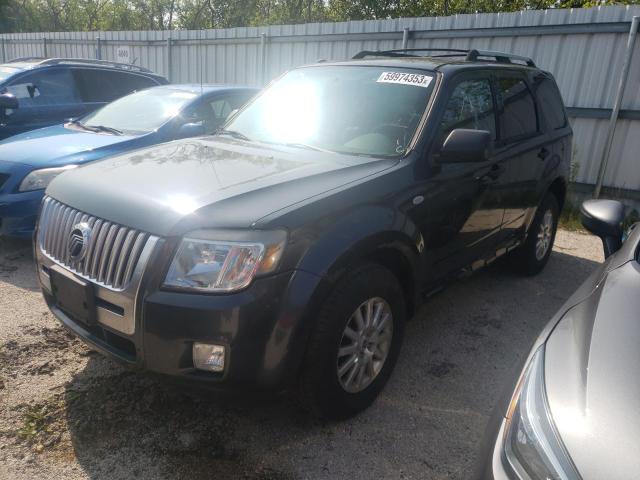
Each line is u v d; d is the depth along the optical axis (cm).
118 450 256
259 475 245
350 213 260
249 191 251
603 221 265
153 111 605
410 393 313
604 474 132
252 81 1093
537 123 466
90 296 247
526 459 147
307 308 236
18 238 497
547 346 185
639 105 729
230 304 221
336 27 955
